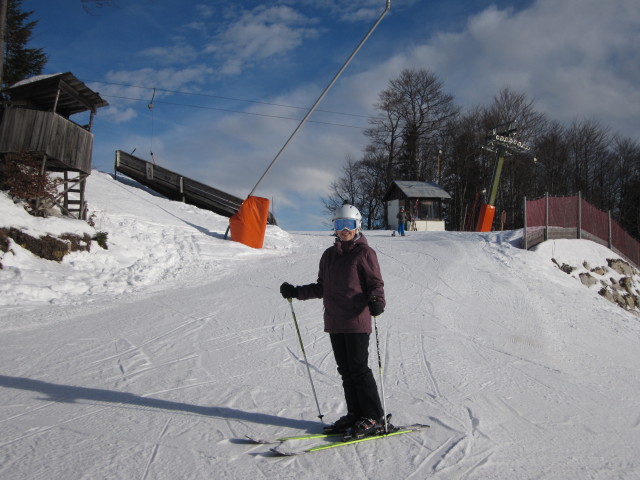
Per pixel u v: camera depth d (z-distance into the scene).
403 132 46.28
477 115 47.03
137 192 20.64
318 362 5.75
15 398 4.27
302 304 9.02
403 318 8.26
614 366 6.80
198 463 3.10
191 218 18.41
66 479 2.83
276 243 17.05
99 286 10.42
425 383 5.14
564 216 16.41
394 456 3.30
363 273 3.53
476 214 44.59
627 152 42.75
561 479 3.12
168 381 4.88
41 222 11.69
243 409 4.14
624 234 19.12
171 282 11.30
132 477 2.88
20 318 7.74
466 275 12.03
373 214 49.81
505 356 6.58
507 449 3.54
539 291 11.20
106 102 14.27
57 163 13.36
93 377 4.97
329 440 3.51
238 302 9.18
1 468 2.95
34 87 12.91
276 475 2.97
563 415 4.43
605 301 11.77
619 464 3.41
